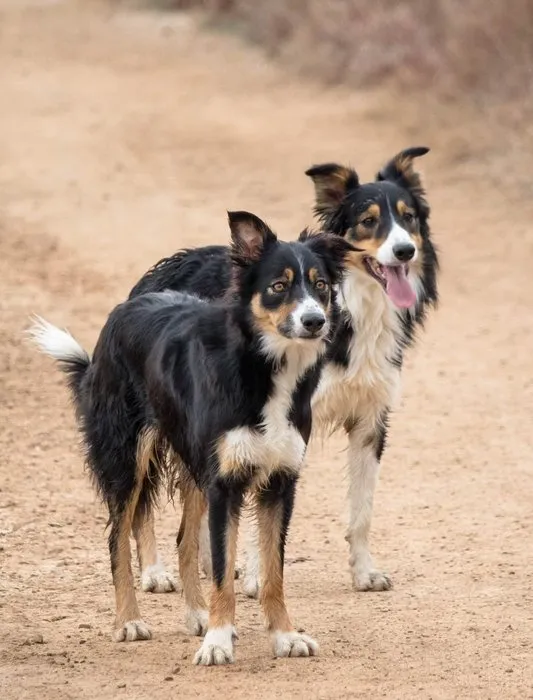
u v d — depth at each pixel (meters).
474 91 33.25
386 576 11.81
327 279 10.18
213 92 39.25
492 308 22.03
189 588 10.62
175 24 50.94
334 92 37.81
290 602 11.41
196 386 9.96
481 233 26.06
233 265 10.12
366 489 12.23
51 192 29.56
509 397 17.91
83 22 53.38
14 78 42.41
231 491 9.84
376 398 12.47
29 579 11.77
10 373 18.19
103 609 11.04
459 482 14.80
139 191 29.73
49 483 14.47
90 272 23.58
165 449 10.78
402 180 13.17
